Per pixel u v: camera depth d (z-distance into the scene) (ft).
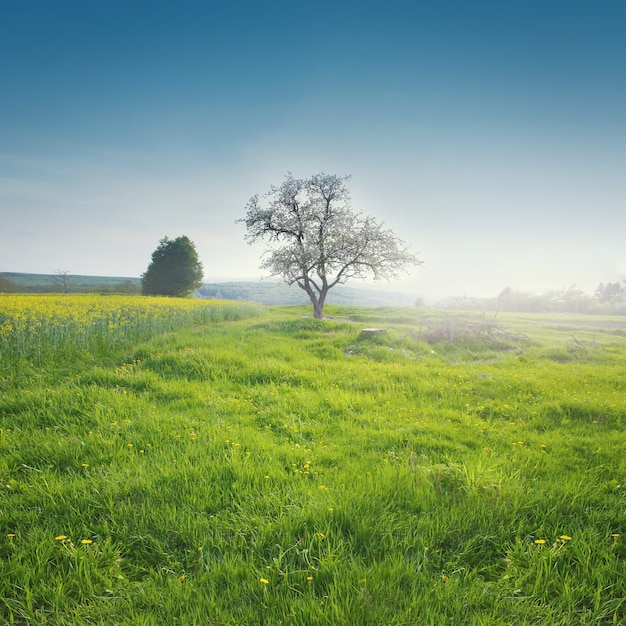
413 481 14.74
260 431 21.24
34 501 13.47
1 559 10.66
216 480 15.08
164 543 11.35
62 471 16.02
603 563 10.69
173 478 15.08
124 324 51.37
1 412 22.34
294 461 17.26
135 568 10.47
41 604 9.39
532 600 9.36
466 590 9.55
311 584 9.61
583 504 13.69
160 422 21.24
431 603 9.03
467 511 12.87
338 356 46.52
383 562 10.36
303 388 30.45
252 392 28.63
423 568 10.34
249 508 13.19
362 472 15.98
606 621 8.89
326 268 106.22
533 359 52.08
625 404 27.53
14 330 42.37
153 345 44.45
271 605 9.04
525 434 21.98
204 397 26.55
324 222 103.65
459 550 11.23
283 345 50.72
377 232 104.47
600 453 18.85
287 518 12.29
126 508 12.94
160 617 8.77
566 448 19.63
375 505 13.06
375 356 47.98
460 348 60.49
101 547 11.14
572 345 62.75
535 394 31.58
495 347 61.98
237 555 10.82
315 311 104.83
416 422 23.40
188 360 35.60
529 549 10.96
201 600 9.12
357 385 32.22
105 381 28.71
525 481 15.29
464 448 19.31
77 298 106.01
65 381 29.01
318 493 13.84
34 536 11.46
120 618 8.79
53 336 41.29
